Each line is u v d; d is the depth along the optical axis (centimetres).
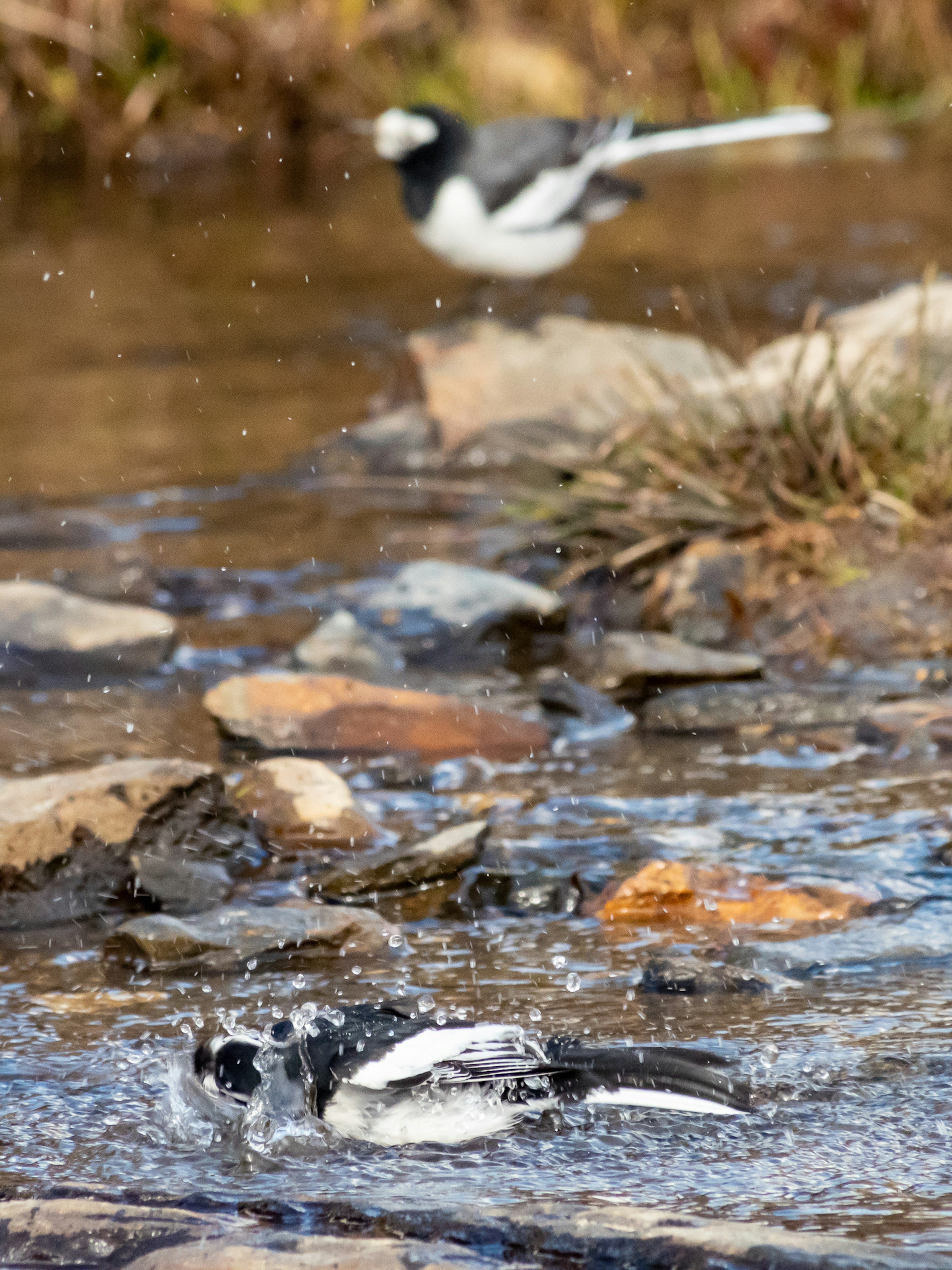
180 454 1405
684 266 2127
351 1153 479
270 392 1600
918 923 623
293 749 835
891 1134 473
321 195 2927
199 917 634
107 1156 478
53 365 1725
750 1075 509
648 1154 470
